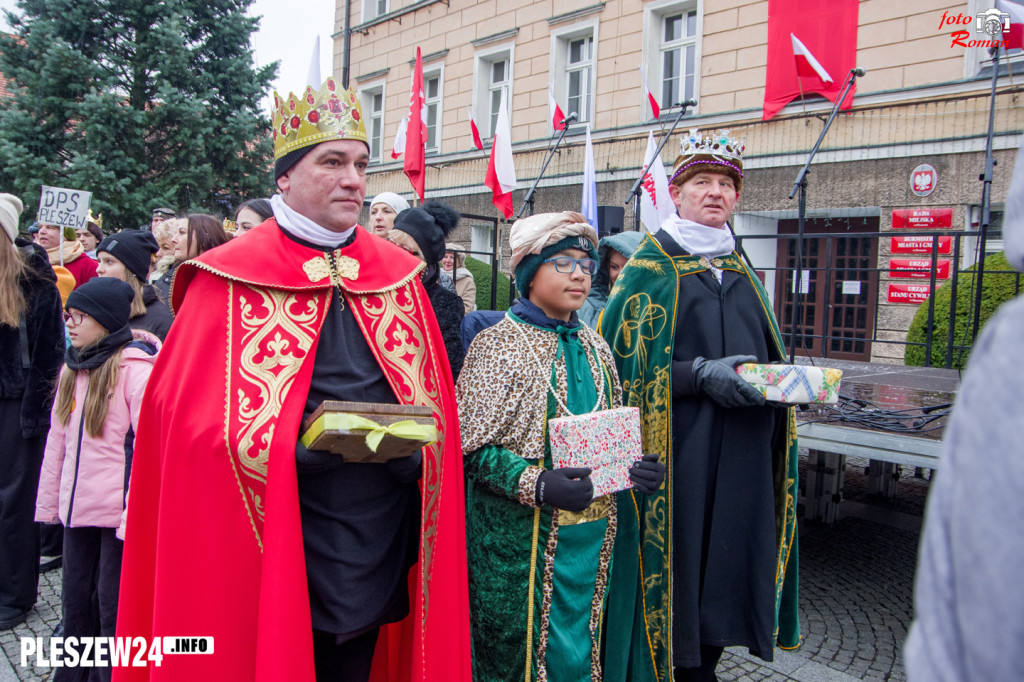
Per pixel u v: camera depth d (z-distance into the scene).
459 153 15.58
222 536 1.70
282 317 1.80
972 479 0.56
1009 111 8.61
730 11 11.28
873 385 5.30
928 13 9.29
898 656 3.30
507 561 2.06
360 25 17.66
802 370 2.22
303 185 1.85
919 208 9.30
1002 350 0.57
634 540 2.40
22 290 3.41
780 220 11.08
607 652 2.37
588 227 2.14
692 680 2.59
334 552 1.76
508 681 2.05
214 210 12.85
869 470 5.80
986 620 0.54
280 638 1.60
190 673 1.68
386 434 1.57
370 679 2.15
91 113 11.27
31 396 3.37
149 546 1.91
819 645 3.40
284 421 1.70
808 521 5.23
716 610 2.50
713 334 2.54
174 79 12.14
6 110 11.86
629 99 12.70
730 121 11.23
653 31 12.41
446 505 1.99
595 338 2.34
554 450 1.96
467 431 2.05
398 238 2.85
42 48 11.75
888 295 9.55
